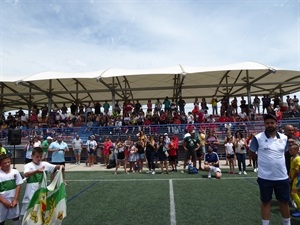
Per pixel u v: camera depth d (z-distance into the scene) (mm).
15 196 4344
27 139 19422
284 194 4008
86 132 19328
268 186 4031
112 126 19016
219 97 29859
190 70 18609
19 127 21297
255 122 17719
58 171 4500
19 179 4457
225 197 7328
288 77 21391
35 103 30484
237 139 12109
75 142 17469
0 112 30016
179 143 17641
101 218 5629
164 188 8828
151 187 9062
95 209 6344
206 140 15656
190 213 5871
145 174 12562
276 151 4039
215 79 22219
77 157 17453
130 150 13594
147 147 13031
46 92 21844
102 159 18047
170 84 23562
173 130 18141
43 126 21344
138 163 13680
